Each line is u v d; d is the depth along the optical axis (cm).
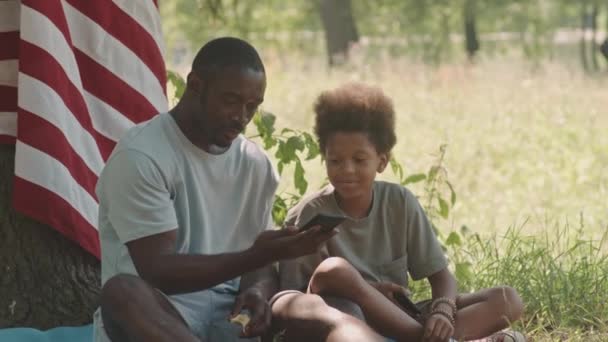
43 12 588
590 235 872
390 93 1958
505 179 1130
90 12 624
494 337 546
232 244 529
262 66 500
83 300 617
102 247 512
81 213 603
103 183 503
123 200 489
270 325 503
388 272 557
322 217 468
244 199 524
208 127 497
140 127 506
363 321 506
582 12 3759
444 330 519
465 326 539
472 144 1340
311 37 3825
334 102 541
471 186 1097
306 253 477
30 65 586
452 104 1747
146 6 642
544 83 1969
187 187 504
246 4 3334
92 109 626
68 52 604
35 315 606
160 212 489
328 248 548
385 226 554
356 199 548
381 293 527
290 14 3772
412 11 3494
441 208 752
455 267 696
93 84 626
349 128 536
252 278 529
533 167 1192
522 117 1579
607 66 3372
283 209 710
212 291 525
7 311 601
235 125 496
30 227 606
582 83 2038
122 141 501
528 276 682
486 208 989
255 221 532
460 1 3403
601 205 996
